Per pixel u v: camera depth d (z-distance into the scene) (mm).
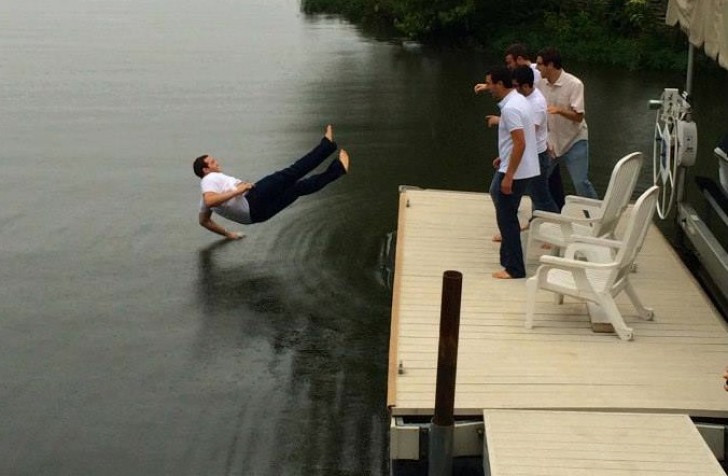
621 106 17453
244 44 22688
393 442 5969
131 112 16062
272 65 20297
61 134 14711
